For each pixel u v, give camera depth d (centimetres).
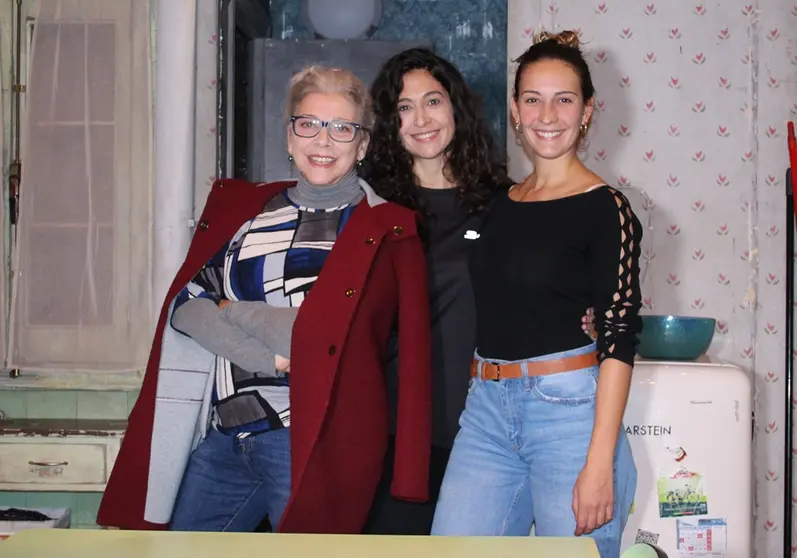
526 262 173
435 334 198
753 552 294
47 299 290
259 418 175
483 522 176
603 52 298
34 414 301
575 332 171
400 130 205
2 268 295
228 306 175
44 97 290
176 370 183
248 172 331
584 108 184
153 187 290
